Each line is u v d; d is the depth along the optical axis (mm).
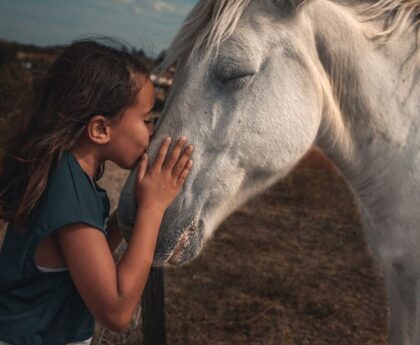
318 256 4652
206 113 1487
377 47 1662
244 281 4047
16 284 1253
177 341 3162
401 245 1649
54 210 1166
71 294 1303
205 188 1516
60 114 1214
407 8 1685
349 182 1844
